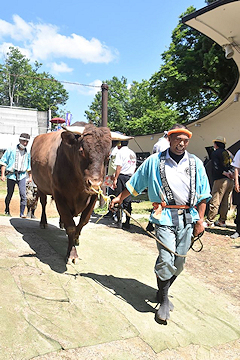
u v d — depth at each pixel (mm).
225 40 7723
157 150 5574
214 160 6902
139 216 8258
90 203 4527
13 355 2406
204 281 4367
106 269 4301
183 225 3145
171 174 3113
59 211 4402
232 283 4379
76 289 3564
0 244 4586
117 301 3465
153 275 4332
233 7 6418
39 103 59531
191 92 16906
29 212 7820
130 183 3363
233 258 5324
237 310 3666
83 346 2637
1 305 2998
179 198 3123
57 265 4129
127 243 5672
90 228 6586
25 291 3312
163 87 17641
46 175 5105
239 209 6363
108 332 2871
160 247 3178
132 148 18000
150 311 3373
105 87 9375
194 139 13383
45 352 2492
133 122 30250
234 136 11234
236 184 6148
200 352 2832
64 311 3096
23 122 40062
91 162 3414
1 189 14656
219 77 15828
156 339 2895
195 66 16250
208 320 3375
